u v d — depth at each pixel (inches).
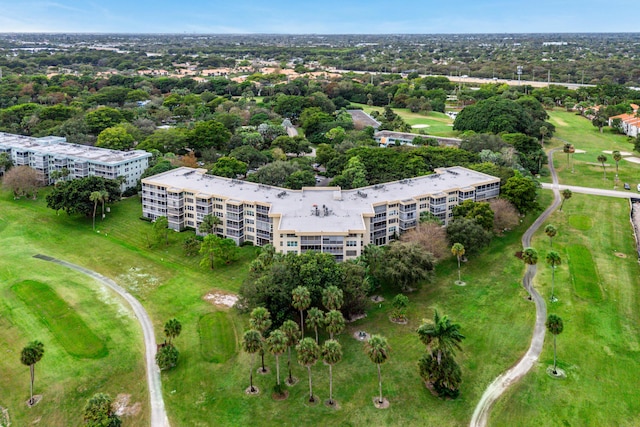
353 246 5027.1
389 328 4264.3
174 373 3720.5
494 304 4608.8
